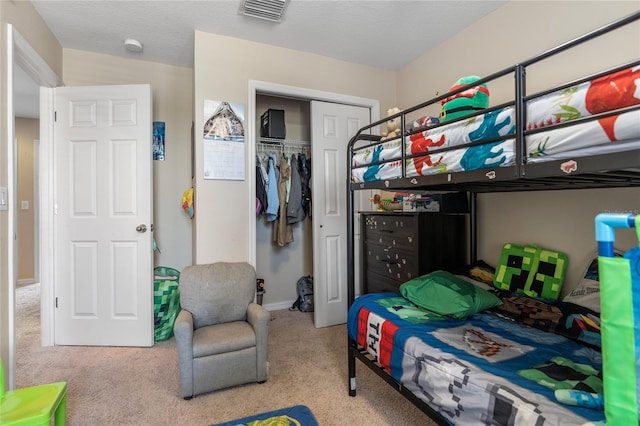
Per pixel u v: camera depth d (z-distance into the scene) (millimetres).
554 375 1136
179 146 3230
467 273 2359
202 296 2164
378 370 1672
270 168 3217
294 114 3703
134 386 1999
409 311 1781
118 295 2646
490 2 2275
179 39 2719
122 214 2660
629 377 684
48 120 2611
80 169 2643
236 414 1726
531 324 1644
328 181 3178
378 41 2809
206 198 2633
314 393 1919
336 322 3162
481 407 1079
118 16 2375
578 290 1737
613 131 827
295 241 3736
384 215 2740
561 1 1961
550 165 990
